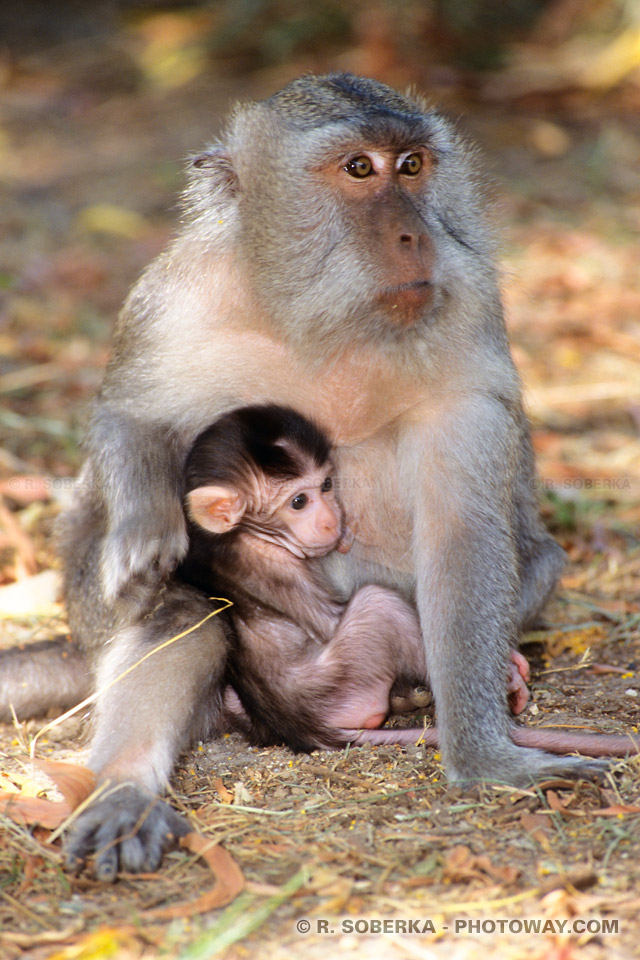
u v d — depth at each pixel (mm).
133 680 9414
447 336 9883
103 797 8516
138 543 9922
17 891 7805
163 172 28266
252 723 10188
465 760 9273
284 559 10484
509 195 25844
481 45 33000
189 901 7625
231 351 10195
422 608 10000
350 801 8891
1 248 24766
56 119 33594
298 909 7438
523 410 11711
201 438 10492
